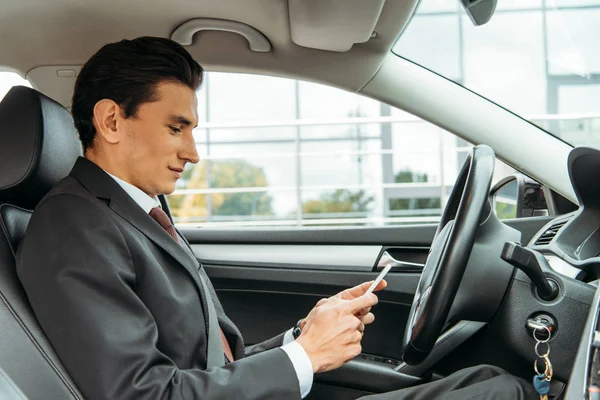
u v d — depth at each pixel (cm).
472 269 133
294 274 217
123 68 122
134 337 107
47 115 126
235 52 195
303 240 219
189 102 126
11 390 88
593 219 150
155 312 117
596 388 89
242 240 222
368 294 128
